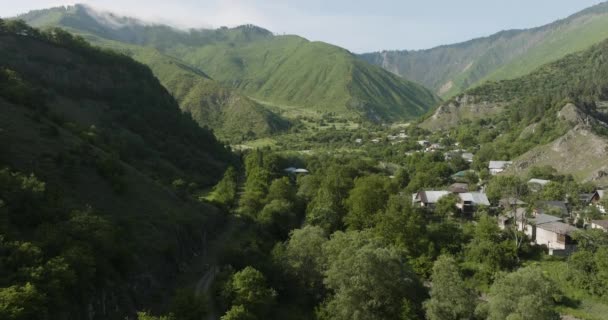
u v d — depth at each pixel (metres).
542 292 55.88
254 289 56.16
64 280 40.19
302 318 59.22
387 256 60.41
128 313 49.16
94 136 90.56
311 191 126.88
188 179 121.75
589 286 70.00
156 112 153.50
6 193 48.47
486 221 88.44
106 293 47.03
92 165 73.31
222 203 100.19
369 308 58.50
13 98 80.81
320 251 67.12
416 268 77.31
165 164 122.50
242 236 85.44
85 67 147.62
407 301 60.56
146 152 121.38
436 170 154.50
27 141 68.44
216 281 60.47
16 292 35.03
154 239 64.12
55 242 45.06
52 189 57.19
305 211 114.25
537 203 108.06
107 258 49.75
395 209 89.69
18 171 58.69
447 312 57.75
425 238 84.94
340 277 59.34
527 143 179.38
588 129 152.25
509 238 86.25
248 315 50.91
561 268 75.94
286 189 114.31
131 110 144.62
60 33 156.25
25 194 50.19
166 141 140.25
